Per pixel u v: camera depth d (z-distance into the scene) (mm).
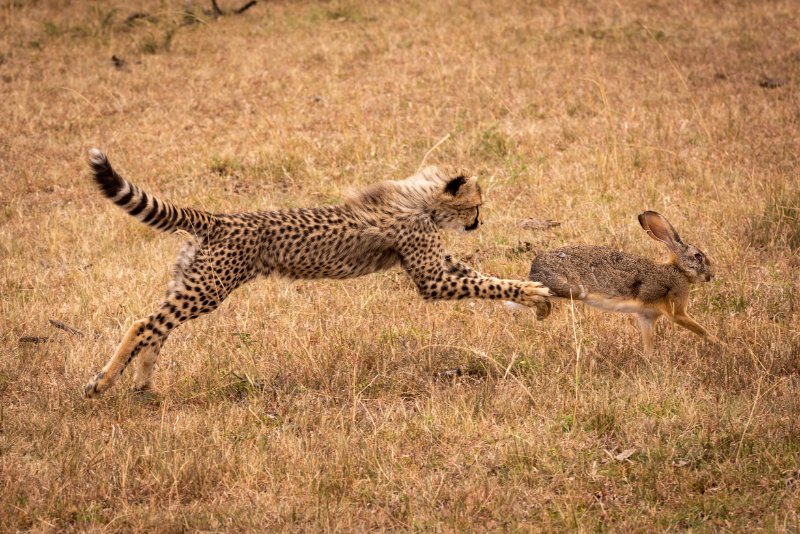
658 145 17859
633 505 8055
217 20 28812
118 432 9414
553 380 10219
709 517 7762
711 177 16031
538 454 8812
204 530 7848
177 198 16484
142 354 10297
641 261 10898
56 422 9570
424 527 7797
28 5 30266
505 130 18781
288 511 8008
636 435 9070
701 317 11914
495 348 11266
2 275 13758
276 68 24047
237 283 10312
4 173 18047
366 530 7809
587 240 14148
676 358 10898
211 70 24078
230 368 10883
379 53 25062
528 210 15562
